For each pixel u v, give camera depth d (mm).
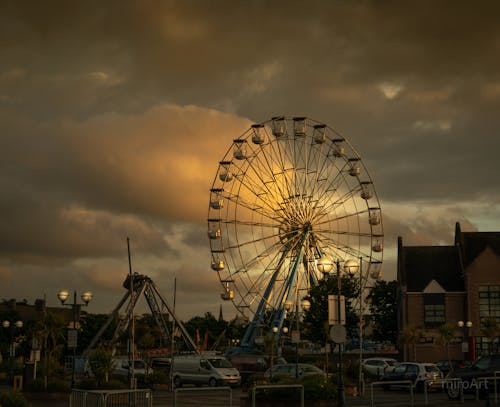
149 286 87625
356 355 90938
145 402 28391
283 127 83938
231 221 82625
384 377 53062
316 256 83688
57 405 40875
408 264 98188
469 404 38656
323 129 84188
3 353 92688
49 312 61938
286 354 92000
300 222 82438
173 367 58062
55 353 62469
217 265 83438
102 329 86125
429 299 94938
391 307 102312
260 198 82938
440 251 99312
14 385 48312
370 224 84688
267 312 86812
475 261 93562
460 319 94188
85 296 40469
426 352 92500
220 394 50625
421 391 51438
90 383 45625
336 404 35875
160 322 89125
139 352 94250
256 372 64500
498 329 86188
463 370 45875
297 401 35531
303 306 58625
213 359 58594
